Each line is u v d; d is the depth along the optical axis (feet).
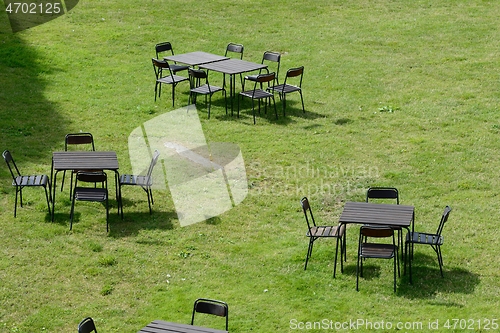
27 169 62.90
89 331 36.86
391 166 65.57
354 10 110.22
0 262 49.52
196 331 36.35
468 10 108.78
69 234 53.57
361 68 89.35
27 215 55.83
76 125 73.15
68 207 57.47
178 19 105.81
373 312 44.93
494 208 57.93
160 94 81.87
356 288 47.32
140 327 43.42
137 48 95.50
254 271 49.55
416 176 63.57
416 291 47.09
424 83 84.79
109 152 57.77
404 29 101.91
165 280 48.44
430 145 69.62
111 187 61.26
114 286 47.67
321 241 53.42
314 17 107.65
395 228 48.62
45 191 56.18
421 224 55.31
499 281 48.01
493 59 90.94
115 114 76.54
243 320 44.06
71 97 80.18
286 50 95.66
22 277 48.08
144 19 105.50
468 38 98.12
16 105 77.00
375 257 46.62
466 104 78.89
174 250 52.16
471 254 51.19
